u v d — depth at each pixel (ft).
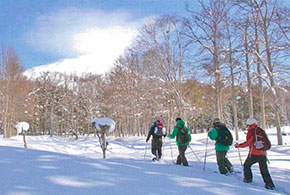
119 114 131.03
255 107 171.12
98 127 31.83
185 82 83.25
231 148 48.98
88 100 162.61
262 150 18.88
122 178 14.11
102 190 11.78
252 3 56.29
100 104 143.95
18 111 133.59
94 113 156.25
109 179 13.60
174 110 101.04
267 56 59.31
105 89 135.95
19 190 10.69
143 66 102.68
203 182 15.52
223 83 62.69
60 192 10.92
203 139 82.99
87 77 175.01
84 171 14.51
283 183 19.99
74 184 12.12
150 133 32.32
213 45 65.72
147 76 104.83
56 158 16.97
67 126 176.24
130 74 120.67
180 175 17.22
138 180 14.14
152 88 99.40
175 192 12.71
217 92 69.31
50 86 189.16
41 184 11.64
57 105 184.24
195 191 13.26
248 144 19.34
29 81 154.40
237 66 58.44
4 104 119.85
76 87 171.22
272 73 59.21
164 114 111.75
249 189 15.28
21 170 13.32
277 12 52.60
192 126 204.33
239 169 26.07
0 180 11.59
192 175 18.02
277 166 30.09
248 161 19.45
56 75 197.47
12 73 123.44
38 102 184.75
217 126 23.58
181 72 81.61
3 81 120.78
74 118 170.40
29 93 152.25
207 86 75.31
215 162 31.60
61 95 178.40
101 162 17.88
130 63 119.34
